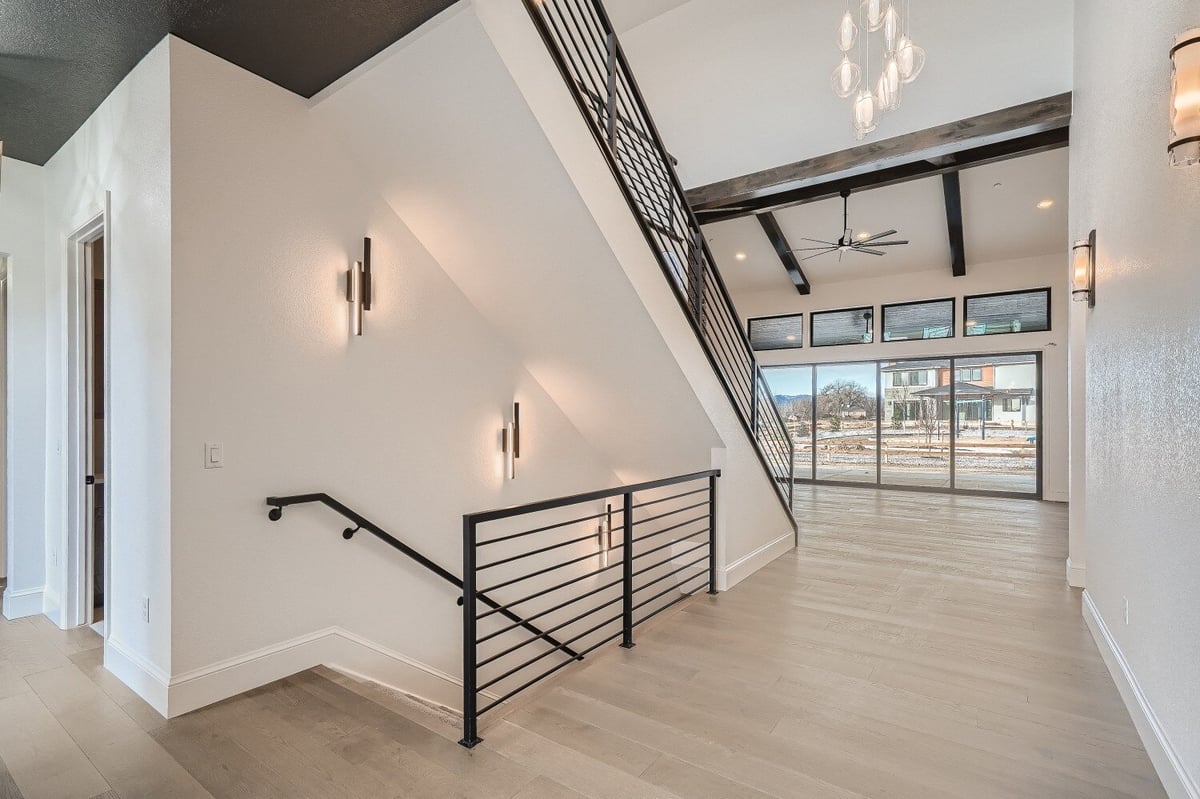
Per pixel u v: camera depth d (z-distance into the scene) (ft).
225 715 7.78
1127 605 8.27
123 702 8.11
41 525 11.84
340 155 9.72
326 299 9.50
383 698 8.47
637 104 11.15
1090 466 11.12
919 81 16.78
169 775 6.52
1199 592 5.57
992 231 26.05
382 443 10.37
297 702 8.14
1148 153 7.12
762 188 20.79
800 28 16.40
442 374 11.50
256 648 8.59
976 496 28.73
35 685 8.63
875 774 6.71
